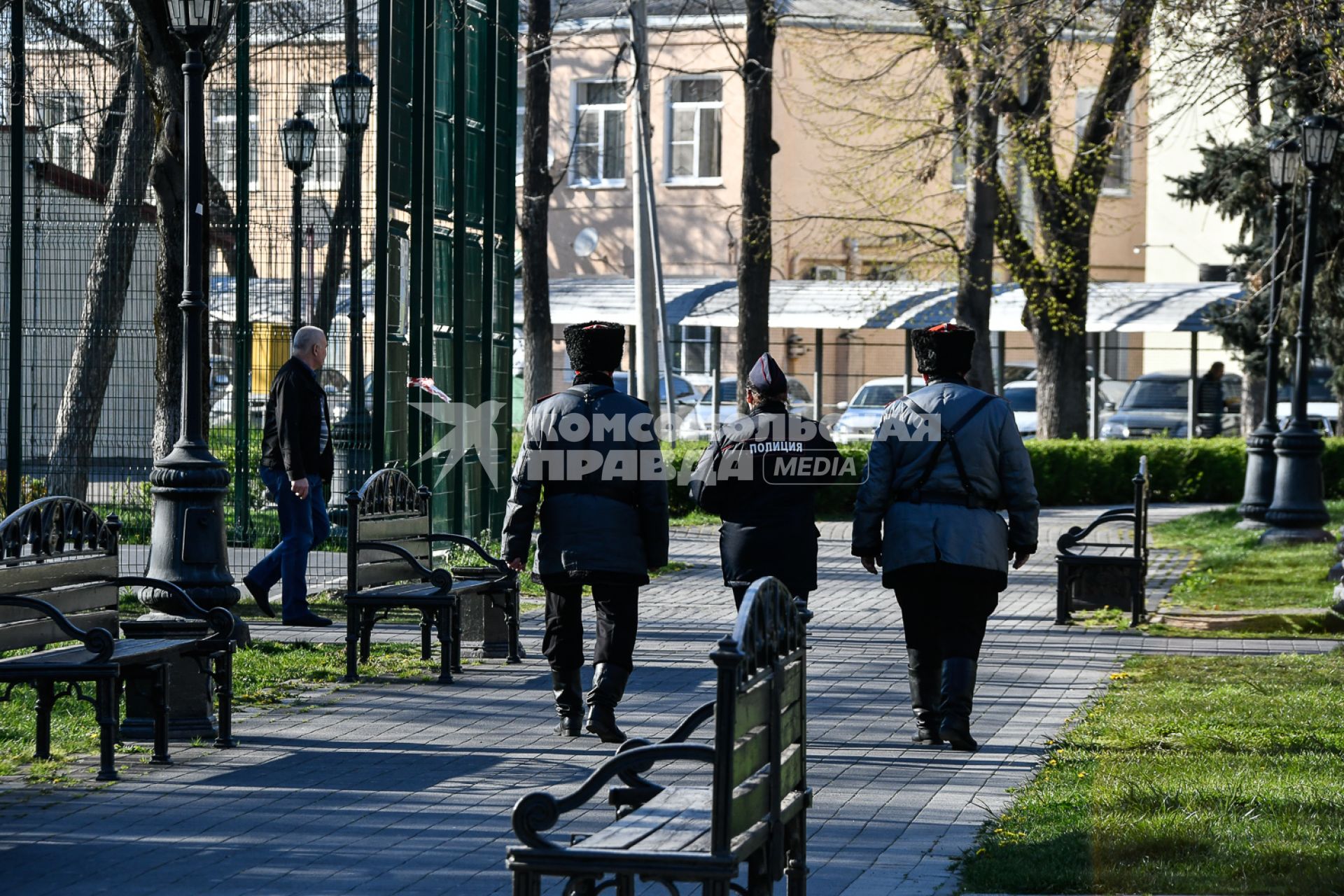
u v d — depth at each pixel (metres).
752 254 66.69
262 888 16.20
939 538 22.52
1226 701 24.25
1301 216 74.25
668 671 30.34
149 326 49.12
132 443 47.66
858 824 18.81
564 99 125.12
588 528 23.06
